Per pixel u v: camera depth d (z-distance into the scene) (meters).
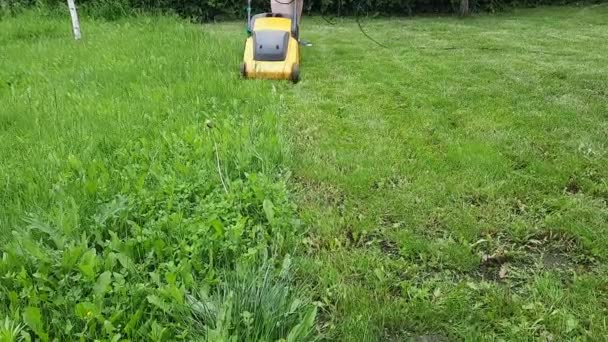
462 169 3.93
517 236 3.18
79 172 3.62
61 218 2.91
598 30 8.71
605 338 2.39
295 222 3.19
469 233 3.18
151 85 5.59
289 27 6.15
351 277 2.85
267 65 5.83
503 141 4.38
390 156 4.12
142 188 3.38
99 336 2.27
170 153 3.98
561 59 6.89
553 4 11.30
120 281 2.49
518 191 3.64
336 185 3.74
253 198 3.28
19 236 2.82
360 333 2.42
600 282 2.76
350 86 5.81
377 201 3.52
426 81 5.95
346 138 4.48
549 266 2.95
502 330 2.48
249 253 2.73
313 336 2.39
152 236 2.84
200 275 2.67
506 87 5.72
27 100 5.09
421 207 3.45
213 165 3.72
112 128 4.40
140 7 9.94
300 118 4.88
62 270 2.58
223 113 4.75
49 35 8.09
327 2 10.42
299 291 2.64
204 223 2.94
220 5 10.26
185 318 2.35
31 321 2.21
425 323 2.52
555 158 4.10
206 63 6.23
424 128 4.67
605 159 4.05
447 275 2.88
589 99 5.34
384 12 10.67
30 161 3.82
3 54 6.94
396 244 3.13
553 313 2.53
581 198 3.57
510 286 2.79
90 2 9.66
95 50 7.00
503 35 8.41
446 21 9.84
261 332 2.28
